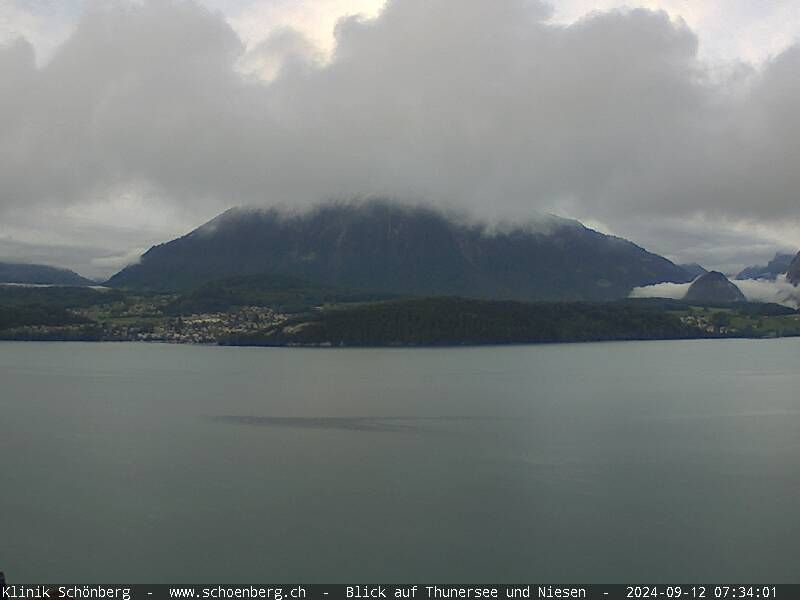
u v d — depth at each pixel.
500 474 109.06
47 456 123.81
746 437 137.00
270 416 165.88
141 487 103.94
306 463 117.06
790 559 77.56
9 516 91.88
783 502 94.94
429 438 137.25
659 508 92.69
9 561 78.44
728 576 74.06
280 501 96.88
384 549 80.81
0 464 117.88
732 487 101.88
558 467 113.50
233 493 100.69
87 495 100.25
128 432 146.12
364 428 148.88
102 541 83.62
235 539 83.81
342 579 73.81
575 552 79.69
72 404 189.00
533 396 199.75
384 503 95.81
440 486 103.00
